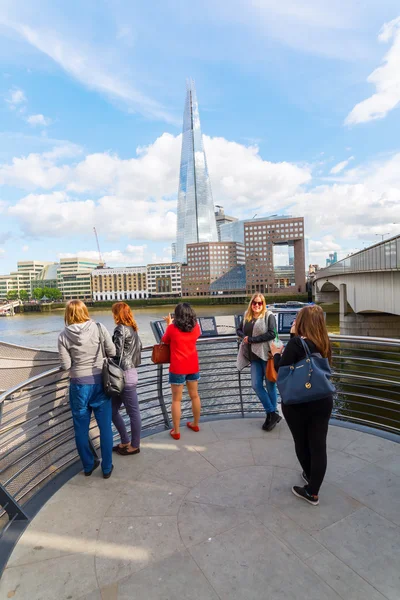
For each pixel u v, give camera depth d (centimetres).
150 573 240
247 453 402
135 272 19012
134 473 368
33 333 7025
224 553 255
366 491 324
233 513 298
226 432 459
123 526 287
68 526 288
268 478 350
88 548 264
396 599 215
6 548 266
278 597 218
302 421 313
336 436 433
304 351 299
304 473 335
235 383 2000
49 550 263
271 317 453
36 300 18225
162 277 18725
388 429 451
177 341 424
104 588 229
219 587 227
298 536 270
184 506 310
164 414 494
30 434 610
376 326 3881
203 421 497
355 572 236
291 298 14812
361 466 365
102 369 359
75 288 19825
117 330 398
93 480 357
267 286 16712
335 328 5259
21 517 298
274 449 411
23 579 238
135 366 406
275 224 16662
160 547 263
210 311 11569
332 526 280
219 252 17900
